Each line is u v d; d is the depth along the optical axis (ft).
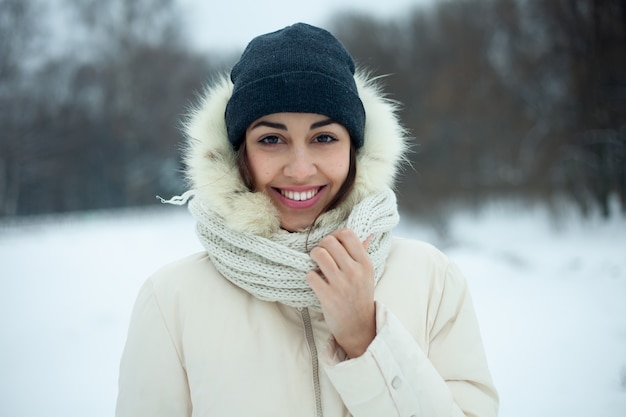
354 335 3.34
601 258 26.76
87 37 95.76
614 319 15.51
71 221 71.31
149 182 94.17
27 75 91.15
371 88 4.29
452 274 4.19
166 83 97.76
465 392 3.77
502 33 53.11
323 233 3.80
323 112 3.64
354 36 62.90
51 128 91.66
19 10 89.66
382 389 3.22
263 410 3.41
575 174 41.19
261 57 3.75
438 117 53.93
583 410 9.82
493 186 48.88
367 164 3.95
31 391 12.11
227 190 3.71
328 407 3.50
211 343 3.59
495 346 13.74
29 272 29.60
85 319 18.57
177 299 3.77
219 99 4.04
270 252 3.60
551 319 15.98
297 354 3.62
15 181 87.15
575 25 46.24
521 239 37.32
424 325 3.85
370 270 3.39
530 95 49.78
